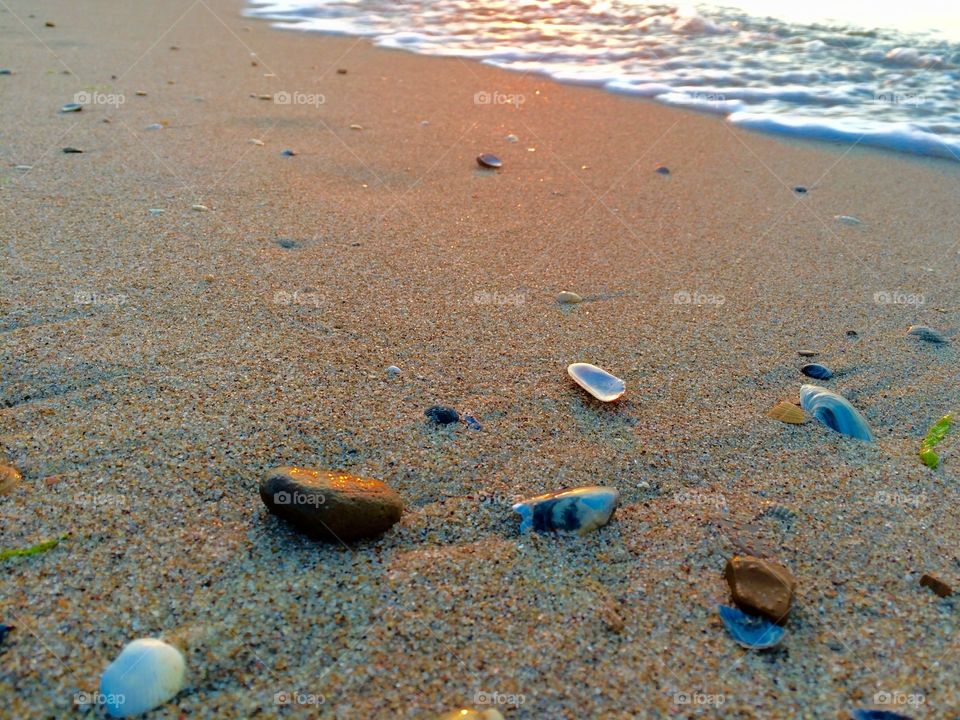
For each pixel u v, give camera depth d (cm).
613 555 25
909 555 26
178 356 35
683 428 32
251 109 76
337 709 20
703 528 27
